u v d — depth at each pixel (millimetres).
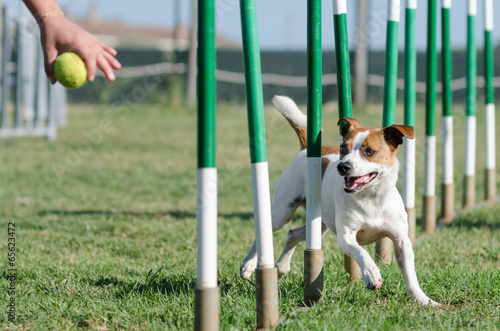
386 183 4477
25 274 5293
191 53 24719
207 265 3467
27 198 9133
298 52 28188
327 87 24266
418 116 19891
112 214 8125
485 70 8719
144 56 28922
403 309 4223
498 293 4512
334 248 6074
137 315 4207
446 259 5762
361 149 4465
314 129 4148
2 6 13727
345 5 4707
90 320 4184
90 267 5504
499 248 6082
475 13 8133
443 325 3871
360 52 22406
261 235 3770
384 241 5418
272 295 3777
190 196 9438
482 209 8078
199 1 3307
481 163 12312
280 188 5121
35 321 4129
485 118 8805
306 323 3824
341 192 4566
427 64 6887
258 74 3654
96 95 27078
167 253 6270
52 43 3006
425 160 7059
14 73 15883
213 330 3490
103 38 38844
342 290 4566
